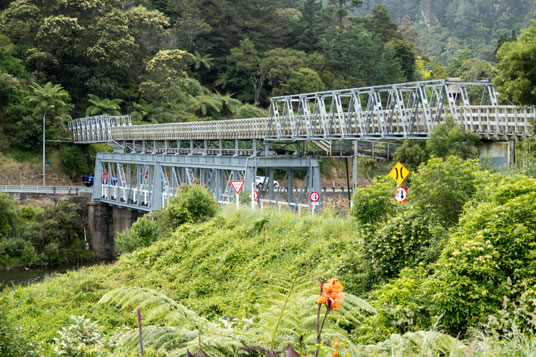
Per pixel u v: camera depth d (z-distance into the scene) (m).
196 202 27.56
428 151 35.31
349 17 137.75
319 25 114.88
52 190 66.44
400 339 7.68
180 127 54.94
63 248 57.66
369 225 16.11
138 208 54.91
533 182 12.09
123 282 21.20
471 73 88.50
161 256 23.34
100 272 23.16
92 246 61.91
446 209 15.21
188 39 105.88
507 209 11.04
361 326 11.09
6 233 54.06
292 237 20.38
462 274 10.34
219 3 109.06
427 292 10.76
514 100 27.98
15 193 62.28
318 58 105.75
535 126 28.08
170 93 90.81
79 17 88.19
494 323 8.24
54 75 87.12
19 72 81.94
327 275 15.27
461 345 7.36
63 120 80.44
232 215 24.78
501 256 10.45
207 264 20.86
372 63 110.69
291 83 101.50
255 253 20.44
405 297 10.76
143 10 95.56
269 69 103.25
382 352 7.93
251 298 16.94
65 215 59.50
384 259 14.22
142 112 90.19
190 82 101.00
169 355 7.22
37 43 86.50
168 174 73.69
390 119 35.94
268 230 21.95
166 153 57.78
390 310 10.62
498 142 30.98
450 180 15.30
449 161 16.11
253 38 111.50
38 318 16.72
